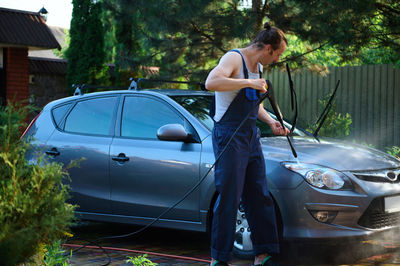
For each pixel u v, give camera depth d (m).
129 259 4.14
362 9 8.69
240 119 3.75
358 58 9.92
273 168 4.43
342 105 12.14
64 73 18.42
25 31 15.73
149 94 5.44
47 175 2.69
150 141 5.20
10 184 2.57
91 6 17.55
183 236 5.82
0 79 16.34
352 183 4.33
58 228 2.71
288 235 4.34
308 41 9.72
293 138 5.13
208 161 4.74
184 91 5.64
